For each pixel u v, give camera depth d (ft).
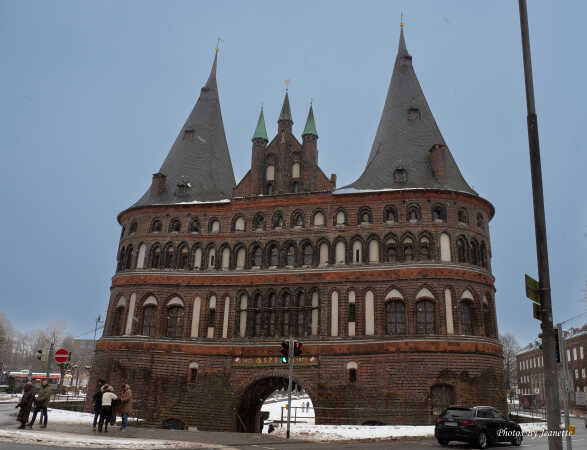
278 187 153.58
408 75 173.99
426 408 122.83
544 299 41.04
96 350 150.00
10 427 79.20
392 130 161.79
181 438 79.25
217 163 177.47
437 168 147.64
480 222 145.79
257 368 137.59
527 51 45.44
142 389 140.56
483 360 128.77
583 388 304.09
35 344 487.20
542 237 42.01
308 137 156.56
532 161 43.39
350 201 145.07
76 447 60.64
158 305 147.64
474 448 78.59
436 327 129.70
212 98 191.11
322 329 135.54
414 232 137.80
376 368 128.88
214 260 149.89
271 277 143.95
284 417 215.72
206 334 143.95
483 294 136.67
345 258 140.26
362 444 81.51
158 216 157.07
